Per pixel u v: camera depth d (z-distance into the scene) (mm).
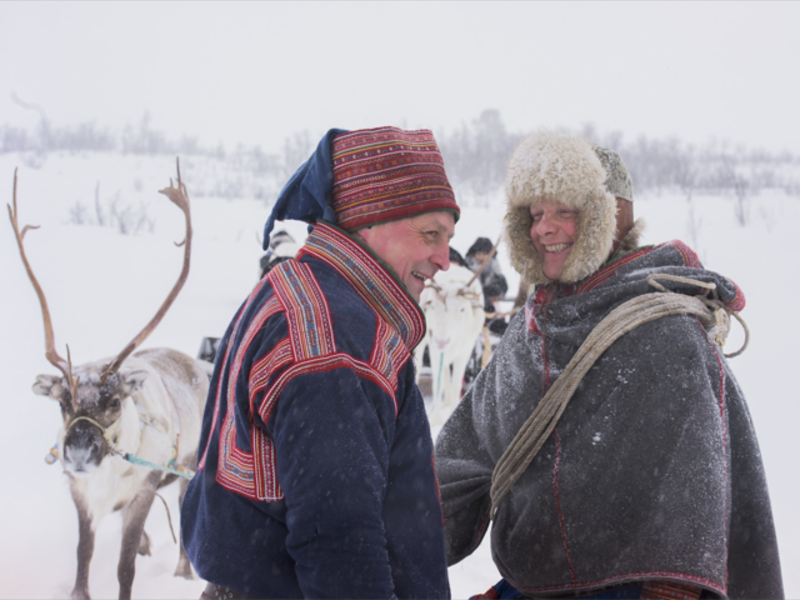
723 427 1920
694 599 1853
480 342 8234
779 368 7809
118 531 4652
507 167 2230
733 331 9898
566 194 2041
